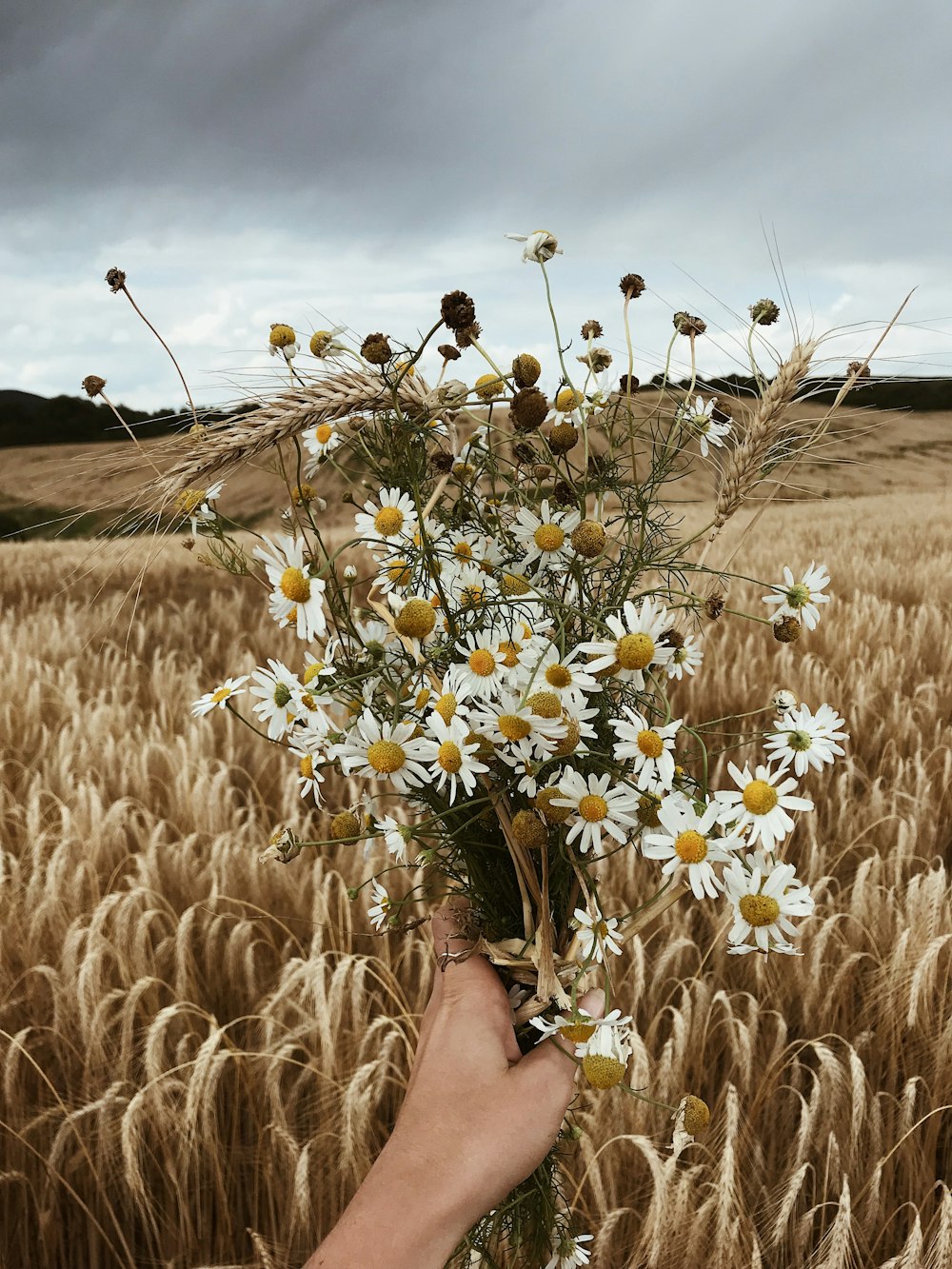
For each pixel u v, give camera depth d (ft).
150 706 7.00
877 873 3.82
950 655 7.61
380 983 3.62
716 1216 2.65
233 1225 3.00
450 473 1.75
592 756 1.68
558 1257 2.00
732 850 1.57
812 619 1.74
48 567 13.78
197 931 3.95
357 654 1.77
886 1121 3.12
